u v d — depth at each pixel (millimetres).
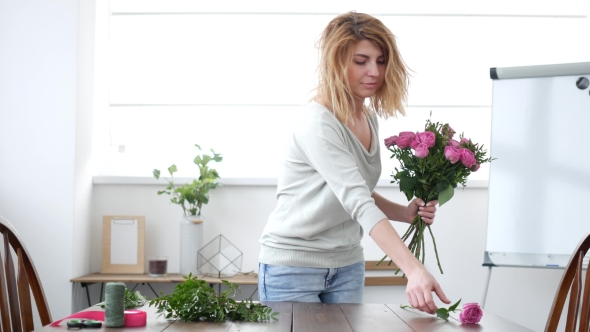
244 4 3873
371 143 2037
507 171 3355
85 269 3619
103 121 3881
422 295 1496
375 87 1920
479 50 3875
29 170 3469
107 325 1438
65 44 3482
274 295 2002
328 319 1578
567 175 3275
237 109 3896
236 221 3695
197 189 3555
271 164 3881
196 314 1539
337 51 1863
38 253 3445
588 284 1598
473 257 3656
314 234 1964
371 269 3621
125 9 3891
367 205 1670
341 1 3869
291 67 3893
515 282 3633
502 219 3334
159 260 3486
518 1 3871
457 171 1997
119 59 3895
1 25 3482
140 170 3871
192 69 3902
